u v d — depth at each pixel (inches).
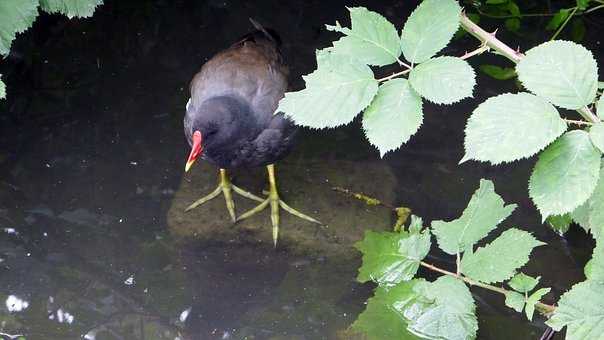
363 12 57.5
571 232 72.4
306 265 71.5
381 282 68.7
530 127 54.7
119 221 73.5
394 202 73.7
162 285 70.9
